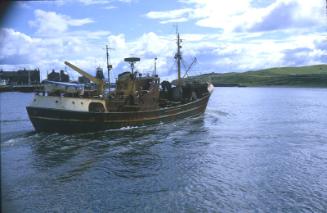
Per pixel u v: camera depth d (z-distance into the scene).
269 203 23.05
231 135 45.44
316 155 34.56
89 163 31.41
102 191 24.84
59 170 29.36
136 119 49.22
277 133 47.41
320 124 57.03
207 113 72.88
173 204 22.81
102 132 45.69
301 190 25.23
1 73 182.38
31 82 182.50
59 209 22.03
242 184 26.34
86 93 49.50
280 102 112.50
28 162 31.59
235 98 139.88
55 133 43.78
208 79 79.38
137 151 35.97
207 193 24.59
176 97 60.84
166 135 44.84
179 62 69.94
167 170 29.53
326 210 22.12
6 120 60.47
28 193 24.30
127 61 53.50
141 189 25.25
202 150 36.41
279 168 30.22
